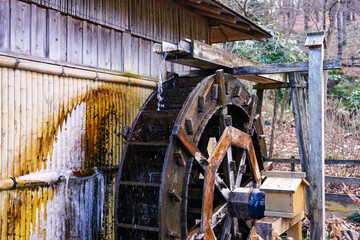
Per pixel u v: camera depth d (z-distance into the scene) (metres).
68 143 4.28
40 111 3.92
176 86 5.64
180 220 4.24
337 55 18.66
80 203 4.46
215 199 4.96
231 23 7.66
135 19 5.45
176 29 6.47
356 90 13.96
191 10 6.97
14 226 3.66
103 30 4.89
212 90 4.90
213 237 4.49
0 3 3.55
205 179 4.36
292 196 3.41
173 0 6.33
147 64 5.77
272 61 12.34
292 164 7.72
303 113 7.25
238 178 5.42
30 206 3.82
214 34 8.85
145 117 4.83
